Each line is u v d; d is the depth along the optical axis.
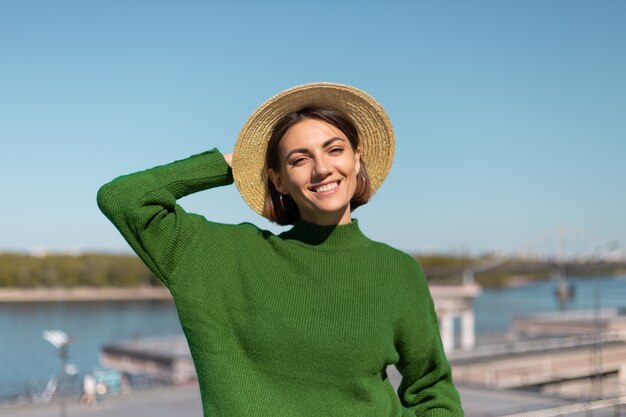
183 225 2.35
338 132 2.42
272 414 2.25
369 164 2.65
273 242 2.44
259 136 2.51
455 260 126.81
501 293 136.38
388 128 2.59
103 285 123.62
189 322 2.31
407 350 2.56
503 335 34.41
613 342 27.05
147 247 2.31
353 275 2.41
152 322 68.75
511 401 17.64
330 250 2.43
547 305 89.81
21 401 18.69
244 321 2.32
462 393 18.78
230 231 2.44
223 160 2.56
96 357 43.78
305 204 2.41
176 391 19.25
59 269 121.81
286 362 2.29
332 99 2.50
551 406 16.78
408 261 2.56
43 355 44.38
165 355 28.89
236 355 2.31
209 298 2.31
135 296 115.56
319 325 2.32
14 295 110.19
